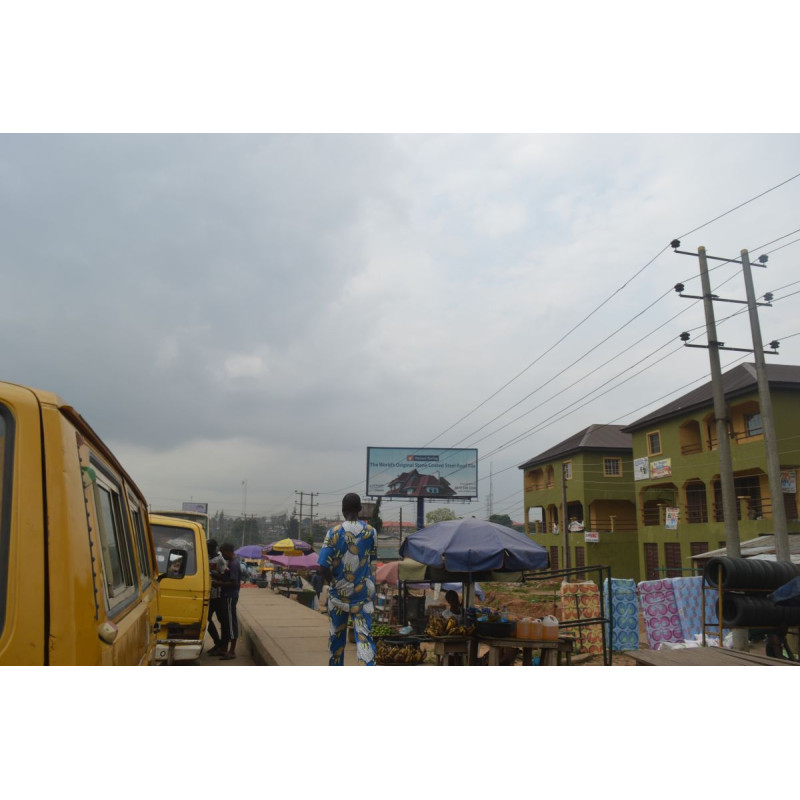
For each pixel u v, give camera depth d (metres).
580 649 14.05
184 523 9.14
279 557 26.36
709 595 15.32
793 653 11.45
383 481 49.22
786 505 28.97
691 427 36.06
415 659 8.53
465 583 10.51
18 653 1.94
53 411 2.19
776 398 29.36
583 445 46.22
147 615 3.97
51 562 2.02
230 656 10.68
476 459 49.22
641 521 39.59
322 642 10.84
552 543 50.19
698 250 19.44
